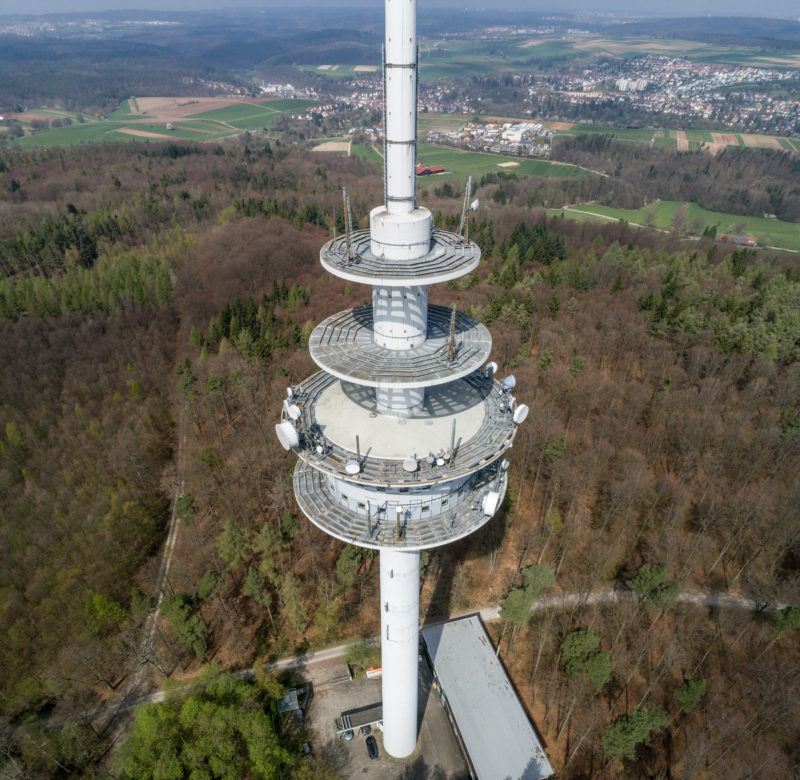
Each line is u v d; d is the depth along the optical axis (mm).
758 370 82438
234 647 57625
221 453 81750
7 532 65000
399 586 37812
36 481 72688
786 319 90375
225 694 48531
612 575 64062
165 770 42750
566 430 80250
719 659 55062
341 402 36500
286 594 57438
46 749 47625
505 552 67438
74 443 79375
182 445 85938
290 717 51938
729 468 72812
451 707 48625
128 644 56625
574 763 48156
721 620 56344
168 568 65625
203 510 72438
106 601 57906
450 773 47469
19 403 85188
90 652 54156
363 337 34938
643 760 48031
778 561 63344
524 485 74938
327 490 36875
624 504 65125
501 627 59312
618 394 83938
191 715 46125
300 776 46812
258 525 69625
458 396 37312
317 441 32562
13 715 51844
